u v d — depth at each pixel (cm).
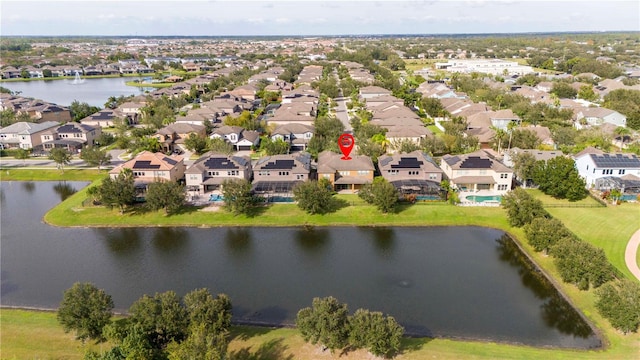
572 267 6012
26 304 5938
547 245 6794
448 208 8594
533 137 11875
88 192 8781
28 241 7806
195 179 9362
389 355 4684
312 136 12769
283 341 4975
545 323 5450
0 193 10206
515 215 7788
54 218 8638
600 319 5431
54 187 10588
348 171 9488
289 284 6372
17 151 12281
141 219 8462
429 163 9544
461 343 4994
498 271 6694
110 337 4584
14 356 4741
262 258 7138
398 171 9475
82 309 4866
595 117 14725
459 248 7412
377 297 6041
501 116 14762
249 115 15675
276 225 8231
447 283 6375
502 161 11062
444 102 18412
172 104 19275
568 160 8919
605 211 8300
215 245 7581
